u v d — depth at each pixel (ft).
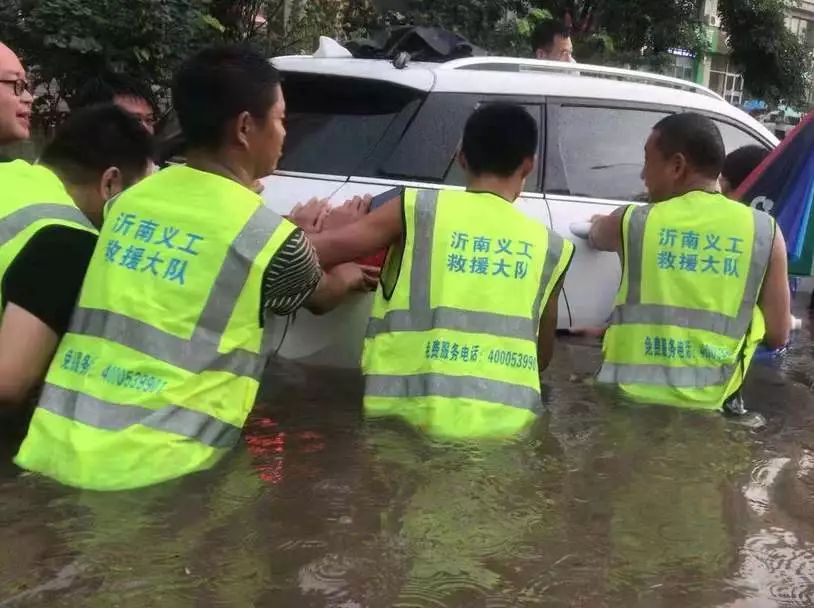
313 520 6.57
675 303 9.95
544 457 8.04
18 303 7.29
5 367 7.16
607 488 7.46
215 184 7.43
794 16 79.30
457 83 11.95
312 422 8.66
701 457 8.32
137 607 5.34
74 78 18.85
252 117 7.49
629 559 6.25
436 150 11.58
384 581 5.78
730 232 9.88
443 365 8.48
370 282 10.12
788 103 57.88
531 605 5.59
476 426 8.36
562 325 12.15
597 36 39.75
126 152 8.82
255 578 5.74
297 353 10.59
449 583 5.80
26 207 7.59
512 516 6.82
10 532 6.15
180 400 7.13
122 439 6.87
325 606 5.46
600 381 10.39
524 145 9.04
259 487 7.07
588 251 12.03
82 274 7.52
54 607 5.29
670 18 44.93
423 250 8.78
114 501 6.66
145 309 7.09
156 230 7.30
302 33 26.40
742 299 9.87
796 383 11.35
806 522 7.00
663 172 10.32
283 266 7.40
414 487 7.23
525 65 12.91
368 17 29.58
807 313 15.35
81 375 7.10
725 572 6.14
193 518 6.49
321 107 12.14
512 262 8.73
